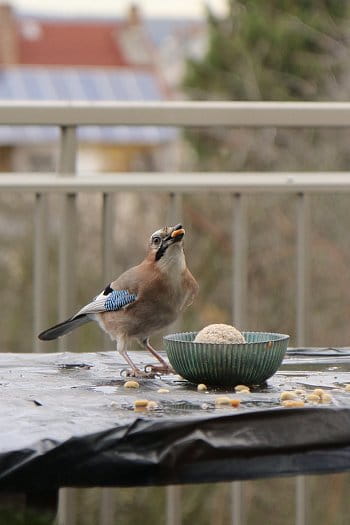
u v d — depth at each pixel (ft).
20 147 155.12
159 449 13.83
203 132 80.28
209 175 26.18
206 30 94.99
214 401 15.61
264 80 88.07
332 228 54.75
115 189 25.79
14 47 214.07
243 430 14.10
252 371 16.92
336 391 16.51
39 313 26.22
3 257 45.27
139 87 204.13
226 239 54.24
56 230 44.45
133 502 38.24
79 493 37.04
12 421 14.26
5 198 44.80
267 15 89.81
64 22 224.74
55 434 13.62
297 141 70.49
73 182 25.66
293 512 39.81
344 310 53.16
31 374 18.29
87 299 45.09
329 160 69.10
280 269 53.83
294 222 54.29
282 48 87.86
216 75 92.32
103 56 216.95
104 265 26.37
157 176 25.99
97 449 13.62
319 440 14.33
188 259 53.67
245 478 14.12
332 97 84.94
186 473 13.93
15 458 13.38
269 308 52.29
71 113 25.71
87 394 16.21
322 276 54.13
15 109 25.49
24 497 14.96
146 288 19.16
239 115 26.61
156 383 17.56
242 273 26.76
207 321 51.47
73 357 20.54
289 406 14.85
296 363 19.61
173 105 26.27
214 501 39.86
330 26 87.86
